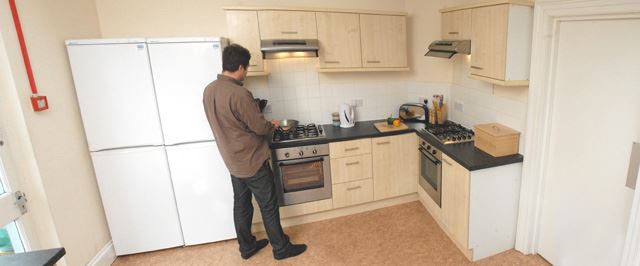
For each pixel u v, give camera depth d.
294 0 3.20
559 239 2.29
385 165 3.18
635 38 1.68
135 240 2.78
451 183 2.58
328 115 3.55
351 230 3.00
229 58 2.21
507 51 2.19
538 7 2.08
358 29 3.05
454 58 3.26
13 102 1.98
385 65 3.21
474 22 2.48
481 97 2.86
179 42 2.43
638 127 1.71
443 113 3.35
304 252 2.73
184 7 3.02
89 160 2.60
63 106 2.35
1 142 1.94
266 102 3.23
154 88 2.49
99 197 2.70
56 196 2.24
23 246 2.09
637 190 1.57
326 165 3.02
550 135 2.25
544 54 2.10
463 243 2.51
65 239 2.31
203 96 2.32
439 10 2.93
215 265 2.65
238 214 2.60
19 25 1.99
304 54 3.04
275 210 2.59
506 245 2.58
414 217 3.14
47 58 2.23
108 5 2.92
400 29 3.16
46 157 2.18
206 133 2.64
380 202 3.35
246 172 2.41
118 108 2.48
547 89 2.17
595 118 1.93
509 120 2.52
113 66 2.40
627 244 1.66
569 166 2.14
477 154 2.48
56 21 2.35
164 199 2.73
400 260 2.56
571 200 2.16
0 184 1.96
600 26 1.83
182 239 2.86
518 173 2.41
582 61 1.96
